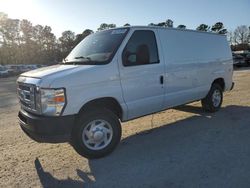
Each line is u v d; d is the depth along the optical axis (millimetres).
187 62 6160
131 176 3861
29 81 4352
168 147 4902
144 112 5246
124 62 4789
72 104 4160
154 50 5387
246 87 12031
